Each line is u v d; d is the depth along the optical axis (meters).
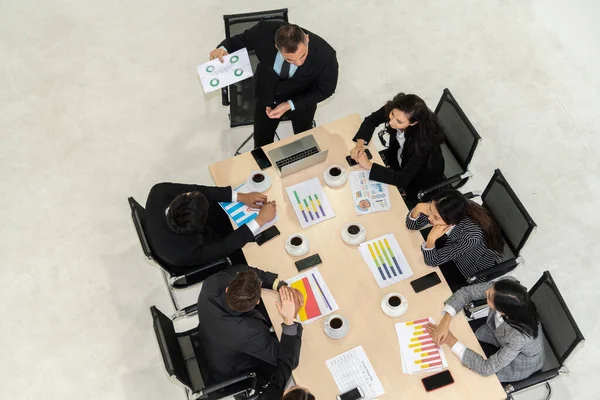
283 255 3.43
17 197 4.57
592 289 4.19
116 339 4.09
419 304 3.26
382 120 3.80
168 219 3.19
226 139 4.82
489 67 5.07
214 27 5.32
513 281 3.02
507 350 3.01
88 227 4.46
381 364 3.10
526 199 4.52
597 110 4.88
